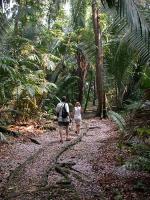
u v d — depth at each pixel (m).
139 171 7.93
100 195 6.57
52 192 6.80
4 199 6.43
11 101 15.78
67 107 12.78
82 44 23.23
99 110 21.34
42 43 21.27
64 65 25.02
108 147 10.77
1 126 13.73
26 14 19.94
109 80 24.45
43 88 16.55
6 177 7.92
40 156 9.93
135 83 21.64
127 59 11.21
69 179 7.65
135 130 7.09
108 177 7.71
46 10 20.84
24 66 16.14
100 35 21.39
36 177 7.82
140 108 6.82
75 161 9.45
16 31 18.28
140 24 6.95
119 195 6.49
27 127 14.91
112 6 6.85
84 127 16.61
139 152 8.71
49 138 13.38
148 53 9.27
